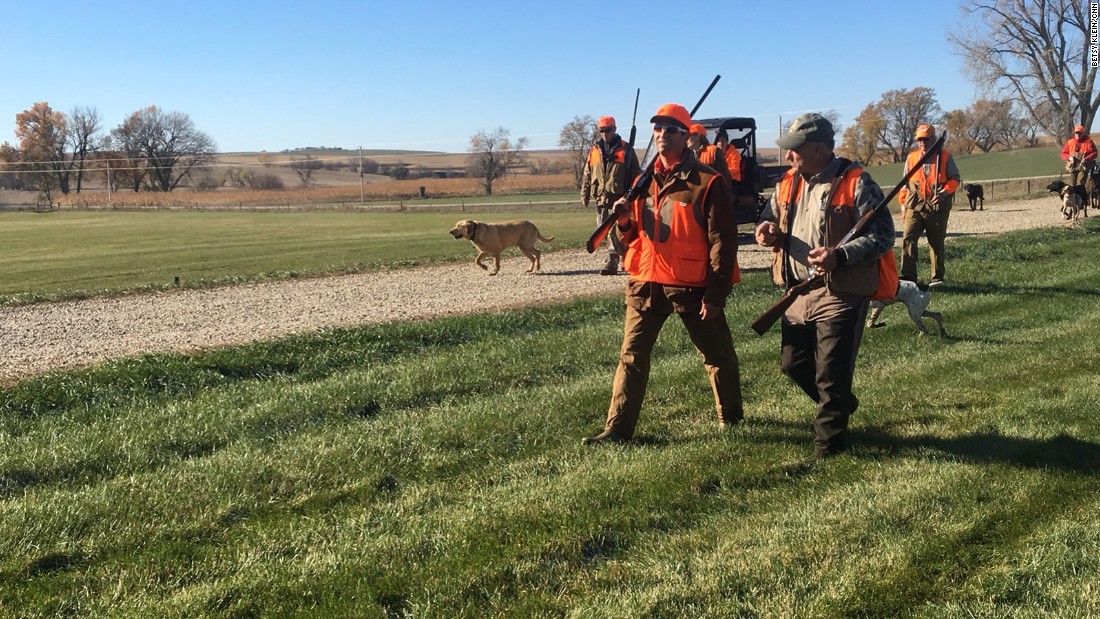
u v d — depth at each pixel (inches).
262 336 333.7
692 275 192.7
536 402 226.8
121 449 196.5
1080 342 281.0
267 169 3698.3
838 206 182.4
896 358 272.4
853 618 122.0
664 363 265.1
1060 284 399.9
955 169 396.5
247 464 184.2
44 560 144.7
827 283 181.6
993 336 301.3
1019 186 1255.5
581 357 278.4
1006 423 199.6
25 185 3339.1
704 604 125.4
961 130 2300.7
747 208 692.7
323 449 193.0
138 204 2415.1
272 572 138.1
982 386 235.5
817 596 126.3
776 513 155.3
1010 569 132.0
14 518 157.2
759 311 352.8
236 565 142.3
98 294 474.9
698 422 211.8
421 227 1120.8
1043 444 184.4
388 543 146.9
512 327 337.1
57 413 231.5
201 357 283.1
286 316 387.2
